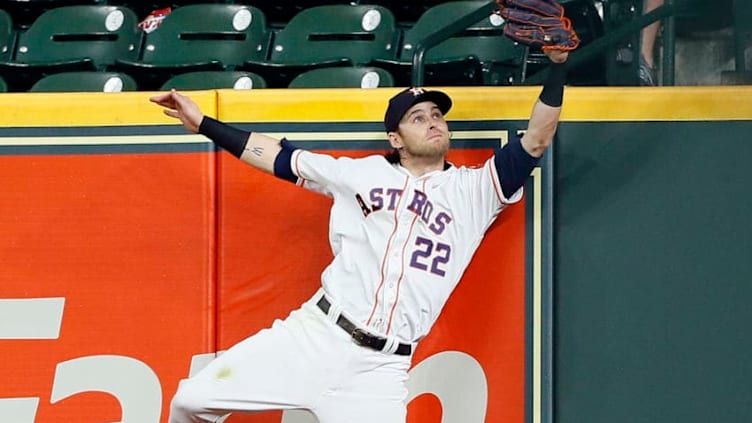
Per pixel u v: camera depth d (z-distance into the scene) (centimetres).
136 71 2781
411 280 1838
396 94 2031
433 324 1970
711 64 2452
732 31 2425
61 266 2058
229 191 2067
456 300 2012
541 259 2008
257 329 2052
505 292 2009
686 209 2014
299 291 2058
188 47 2914
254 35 2906
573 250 2019
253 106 2058
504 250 2012
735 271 2003
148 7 3139
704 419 1989
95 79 2738
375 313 1823
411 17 3016
